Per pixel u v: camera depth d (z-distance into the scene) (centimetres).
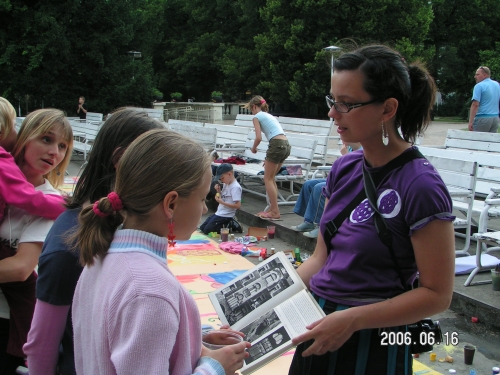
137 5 2467
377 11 2544
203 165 147
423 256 164
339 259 183
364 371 177
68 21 2197
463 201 561
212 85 3734
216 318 368
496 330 403
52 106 2256
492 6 3362
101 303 135
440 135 1772
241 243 608
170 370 137
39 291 175
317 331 164
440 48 3528
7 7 2052
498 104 956
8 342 241
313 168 870
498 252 555
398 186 170
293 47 2588
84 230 145
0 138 258
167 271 140
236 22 3384
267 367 302
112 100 2386
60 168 266
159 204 142
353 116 173
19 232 233
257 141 696
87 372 140
